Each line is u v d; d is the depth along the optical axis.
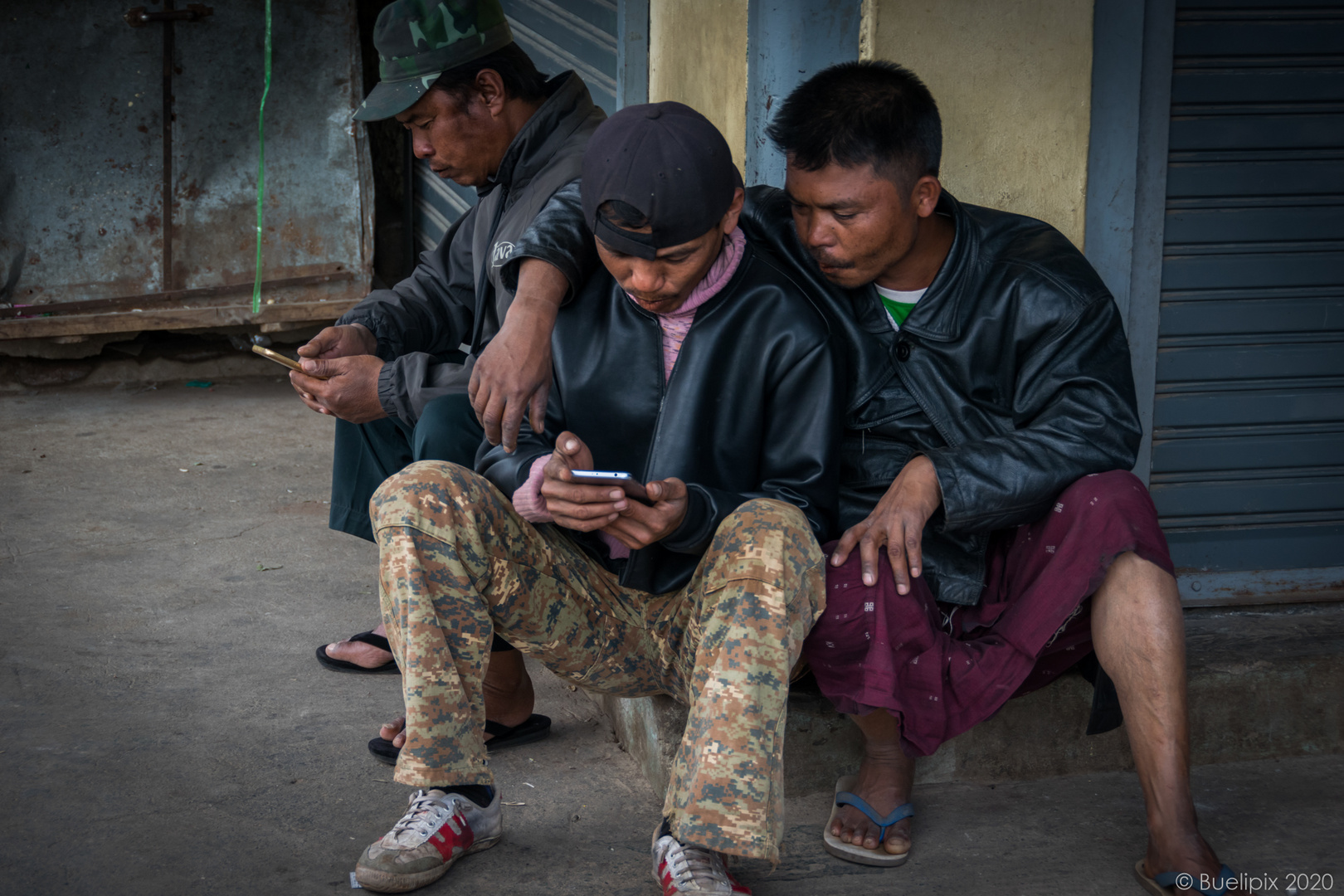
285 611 3.13
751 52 2.49
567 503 1.75
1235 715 2.42
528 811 2.17
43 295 5.76
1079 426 2.02
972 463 1.98
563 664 2.01
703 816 1.70
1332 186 2.65
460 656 1.83
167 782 2.23
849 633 1.93
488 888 1.91
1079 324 2.07
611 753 2.42
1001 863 2.02
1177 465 2.73
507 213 2.52
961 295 2.11
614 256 1.85
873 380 2.13
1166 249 2.63
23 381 5.82
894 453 2.19
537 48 4.75
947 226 2.15
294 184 6.03
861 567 1.91
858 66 1.99
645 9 3.61
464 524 1.83
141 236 5.87
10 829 2.04
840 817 2.06
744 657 1.73
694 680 1.78
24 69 5.62
